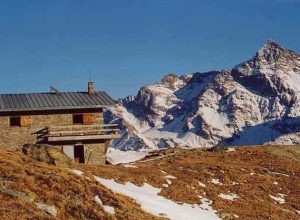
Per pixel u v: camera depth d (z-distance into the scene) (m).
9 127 56.41
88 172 41.59
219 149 79.50
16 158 39.06
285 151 80.44
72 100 59.78
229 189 50.78
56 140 56.19
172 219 36.25
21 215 27.98
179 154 75.88
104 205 33.41
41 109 56.88
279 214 45.53
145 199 39.38
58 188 33.41
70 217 30.20
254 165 67.56
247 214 43.19
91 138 57.28
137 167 53.94
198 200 43.91
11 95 60.88
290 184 58.62
